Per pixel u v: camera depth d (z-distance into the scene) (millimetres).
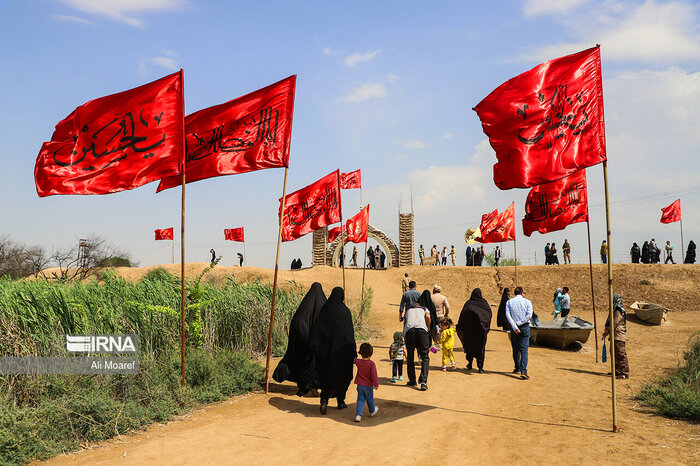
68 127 8781
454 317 25531
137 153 8992
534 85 8102
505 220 27172
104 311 9695
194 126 9859
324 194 14539
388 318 25062
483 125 8383
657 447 6176
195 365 9555
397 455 6113
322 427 7375
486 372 12031
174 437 6867
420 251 45000
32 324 8547
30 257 36594
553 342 16266
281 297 16078
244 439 6773
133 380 8422
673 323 23094
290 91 10070
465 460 5906
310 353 9031
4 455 5758
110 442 6625
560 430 7070
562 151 7871
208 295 12883
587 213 14648
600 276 32312
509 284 34438
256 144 9922
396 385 10445
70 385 7613
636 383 10430
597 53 7902
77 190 8680
